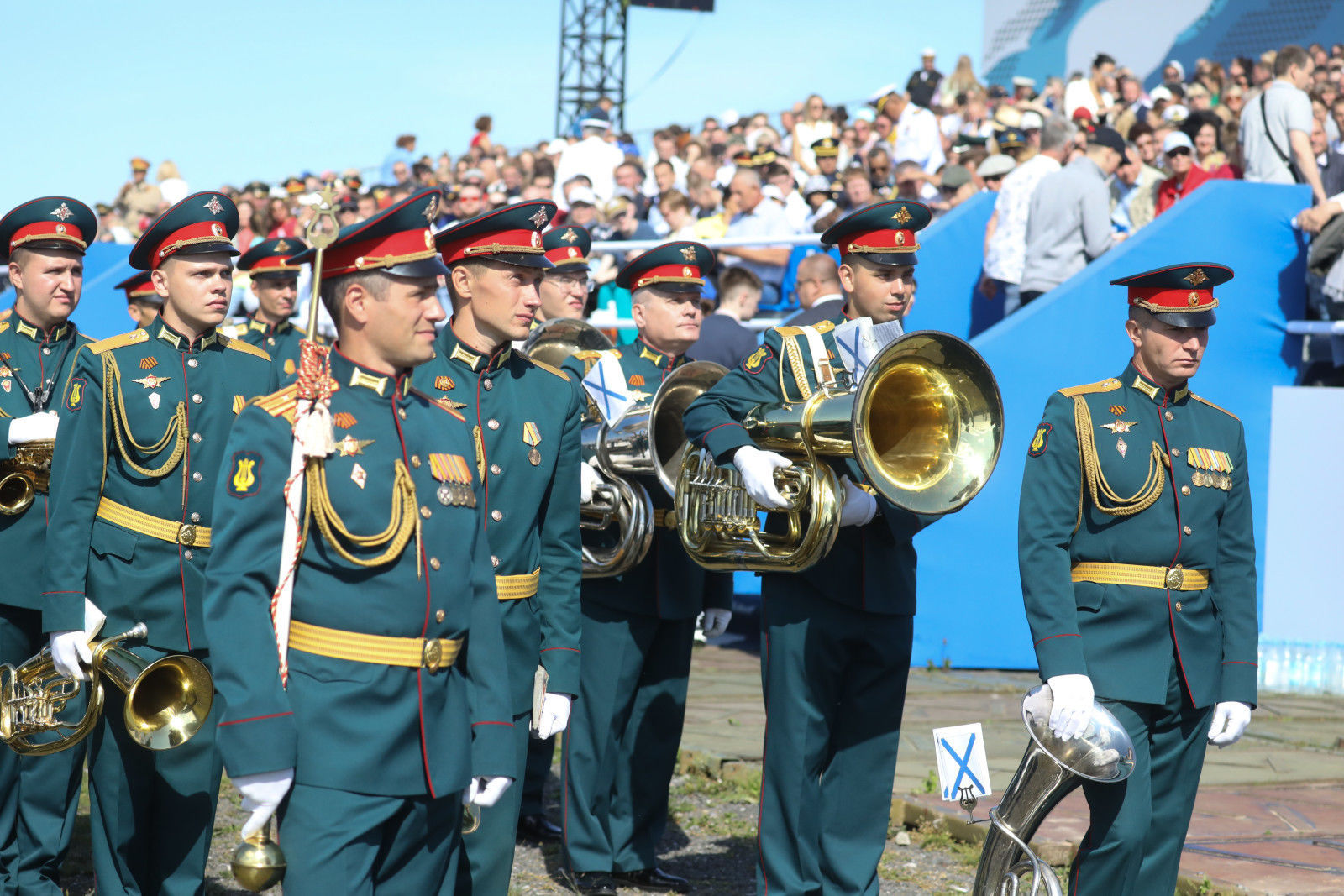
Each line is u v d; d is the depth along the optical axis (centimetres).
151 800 443
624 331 1134
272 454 298
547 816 631
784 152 1545
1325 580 962
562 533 429
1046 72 1867
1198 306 419
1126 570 413
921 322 1055
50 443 487
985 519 946
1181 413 426
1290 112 1017
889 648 461
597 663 530
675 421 531
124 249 1638
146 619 440
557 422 429
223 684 288
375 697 301
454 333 427
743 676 904
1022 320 939
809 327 464
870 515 443
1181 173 1064
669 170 1441
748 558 450
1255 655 421
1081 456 415
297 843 292
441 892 323
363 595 303
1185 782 420
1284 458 976
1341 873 512
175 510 444
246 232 1596
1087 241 973
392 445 313
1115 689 405
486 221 414
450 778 310
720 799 643
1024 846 396
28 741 451
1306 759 715
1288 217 984
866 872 464
